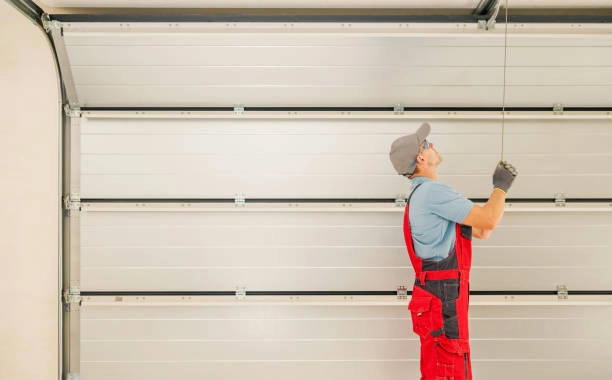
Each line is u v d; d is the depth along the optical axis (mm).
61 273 3203
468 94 3117
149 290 3244
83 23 2953
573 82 3100
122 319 3260
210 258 3238
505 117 3125
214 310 3268
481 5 2965
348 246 3238
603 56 3051
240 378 3309
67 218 3215
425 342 2473
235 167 3197
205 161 3195
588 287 3268
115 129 3178
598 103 3143
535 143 3178
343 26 2971
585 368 3320
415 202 2529
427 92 3115
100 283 3240
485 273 3258
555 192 3207
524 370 3312
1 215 3195
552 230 3234
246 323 3275
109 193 3205
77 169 3195
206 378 3303
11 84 3125
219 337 3283
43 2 2924
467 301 2461
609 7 3027
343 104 3141
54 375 3270
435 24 2975
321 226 3227
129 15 2963
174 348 3283
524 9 3068
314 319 3277
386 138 3182
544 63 3057
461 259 2451
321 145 3186
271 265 3244
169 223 3223
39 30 2955
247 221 3225
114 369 3287
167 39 2980
